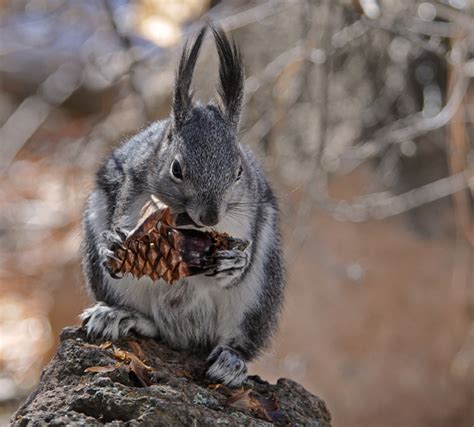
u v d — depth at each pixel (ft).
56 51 65.41
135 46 49.29
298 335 45.75
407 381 45.42
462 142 39.63
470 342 45.57
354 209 44.98
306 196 43.24
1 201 60.90
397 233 47.62
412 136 44.19
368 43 47.21
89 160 54.08
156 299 24.85
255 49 48.57
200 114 25.40
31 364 50.85
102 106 65.21
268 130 45.65
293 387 23.65
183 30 42.57
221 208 23.95
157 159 25.22
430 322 46.21
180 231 23.65
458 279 46.50
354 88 48.21
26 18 60.23
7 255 57.67
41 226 58.34
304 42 41.29
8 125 63.31
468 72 39.27
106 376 20.88
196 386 21.63
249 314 25.81
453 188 44.52
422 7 42.16
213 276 23.44
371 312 46.09
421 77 47.50
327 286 46.57
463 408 45.24
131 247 22.67
